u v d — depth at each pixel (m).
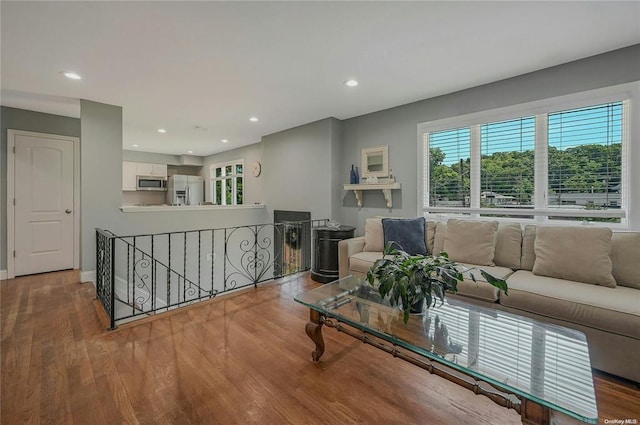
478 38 2.25
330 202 4.34
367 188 3.90
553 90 2.71
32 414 1.46
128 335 2.29
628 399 1.56
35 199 4.02
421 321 1.73
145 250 4.02
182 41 2.26
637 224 2.34
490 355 1.39
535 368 1.28
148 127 4.91
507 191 3.02
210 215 4.79
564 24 2.07
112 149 3.72
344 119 4.40
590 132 2.56
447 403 1.55
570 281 2.13
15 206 3.88
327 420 1.44
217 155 7.60
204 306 2.90
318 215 4.51
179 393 1.62
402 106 3.76
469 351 1.43
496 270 2.44
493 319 1.73
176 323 2.52
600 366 1.73
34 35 2.15
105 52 2.41
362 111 4.02
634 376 1.64
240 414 1.47
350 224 4.36
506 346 1.47
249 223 5.28
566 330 1.60
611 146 2.47
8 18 1.95
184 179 7.58
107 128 3.69
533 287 2.02
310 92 3.33
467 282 2.27
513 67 2.72
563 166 2.70
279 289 3.45
